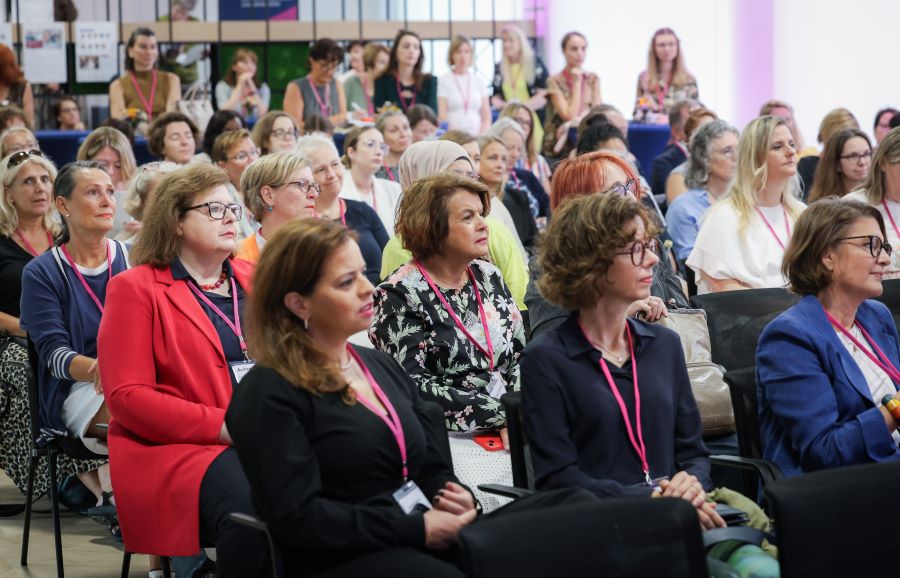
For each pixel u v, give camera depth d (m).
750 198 4.85
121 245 4.18
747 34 10.37
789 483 2.38
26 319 3.96
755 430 3.24
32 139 6.07
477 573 2.16
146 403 3.18
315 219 2.56
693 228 5.73
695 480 2.77
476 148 5.77
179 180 3.37
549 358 2.90
